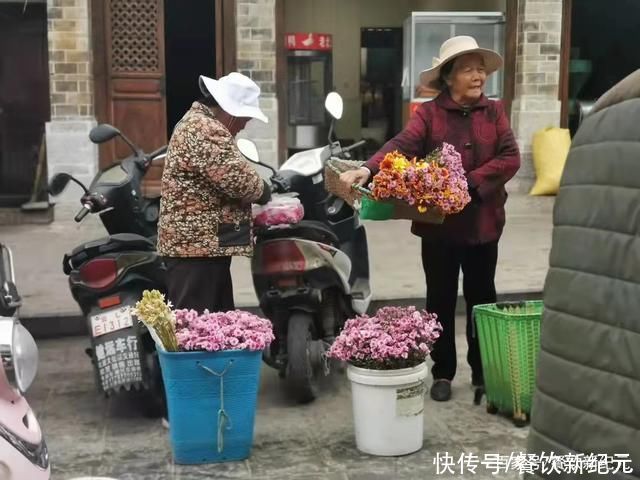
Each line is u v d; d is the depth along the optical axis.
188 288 3.78
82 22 8.91
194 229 3.69
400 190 3.51
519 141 9.95
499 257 7.31
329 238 4.30
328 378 4.70
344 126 12.12
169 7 10.24
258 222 4.08
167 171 3.71
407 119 10.43
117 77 9.26
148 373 3.90
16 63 9.74
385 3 11.95
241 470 3.51
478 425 4.00
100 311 4.00
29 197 9.87
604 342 2.04
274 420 4.08
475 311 4.09
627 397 1.98
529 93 9.89
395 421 3.61
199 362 3.45
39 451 2.31
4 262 3.22
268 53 9.34
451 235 4.15
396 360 3.60
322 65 10.66
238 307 5.68
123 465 3.56
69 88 8.99
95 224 8.99
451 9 11.95
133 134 9.34
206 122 3.63
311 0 11.82
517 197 9.76
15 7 9.60
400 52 12.06
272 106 9.40
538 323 3.87
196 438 3.53
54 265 7.06
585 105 10.55
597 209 2.08
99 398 4.43
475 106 4.14
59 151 9.03
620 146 2.04
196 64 10.38
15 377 2.24
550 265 2.25
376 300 5.86
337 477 3.44
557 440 2.17
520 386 3.91
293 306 4.22
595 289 2.06
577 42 10.71
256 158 4.18
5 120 9.83
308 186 4.45
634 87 2.08
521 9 9.83
